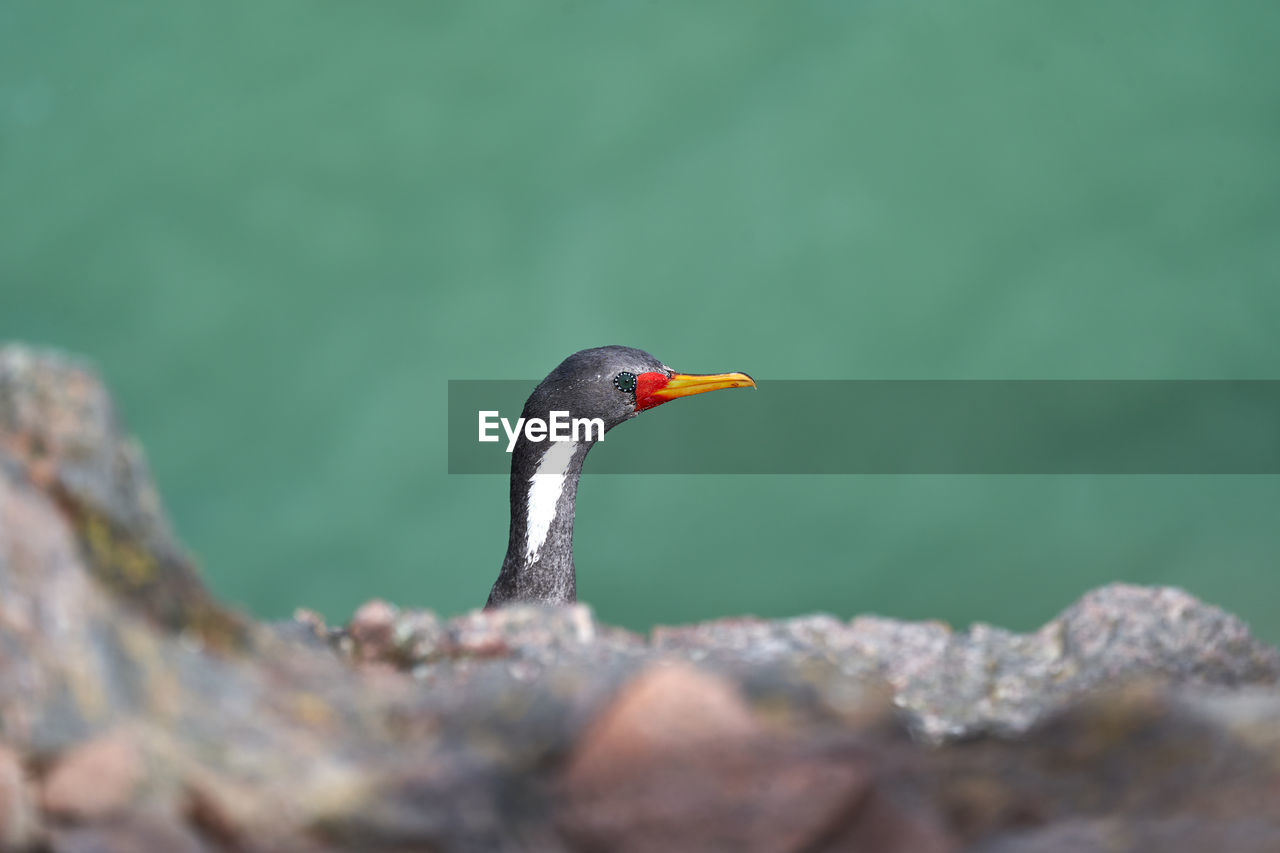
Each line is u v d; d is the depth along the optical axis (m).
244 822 6.20
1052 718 7.32
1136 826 6.40
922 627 9.25
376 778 6.61
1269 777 6.55
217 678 6.88
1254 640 9.01
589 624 8.69
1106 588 9.33
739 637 9.00
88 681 6.34
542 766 6.86
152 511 7.22
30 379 6.98
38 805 6.04
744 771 6.56
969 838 6.52
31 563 6.40
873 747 6.86
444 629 8.52
